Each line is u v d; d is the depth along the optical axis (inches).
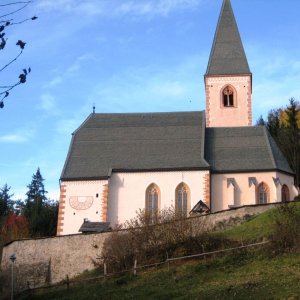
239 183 2064.5
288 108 3410.4
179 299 995.9
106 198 2036.2
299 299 866.8
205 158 2155.5
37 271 1675.7
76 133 2329.0
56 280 1649.9
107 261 1448.1
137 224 1605.6
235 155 2162.9
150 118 2379.4
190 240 1385.3
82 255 1651.1
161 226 1439.5
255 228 1476.4
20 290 1595.7
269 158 2124.8
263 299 904.3
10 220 2874.0
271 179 2060.8
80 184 2060.8
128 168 2096.5
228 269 1179.9
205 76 2719.0
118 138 2283.5
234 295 957.2
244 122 2642.7
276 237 1269.7
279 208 1524.4
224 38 2842.0
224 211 1622.8
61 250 1679.4
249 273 1119.6
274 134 3110.2
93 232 1726.1
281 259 1186.6
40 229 2901.1
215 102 2682.1
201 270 1206.3
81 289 1284.4
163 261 1333.7
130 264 1382.9
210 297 971.9
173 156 2148.1
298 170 2819.9
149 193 2062.0
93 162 2154.3
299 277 1021.8
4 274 1731.1
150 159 2145.7
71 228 2012.8
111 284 1246.3
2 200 3294.8
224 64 2733.8
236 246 1337.4
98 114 2423.7
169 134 2279.8
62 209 2034.9
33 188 3900.1
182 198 2042.3
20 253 1723.7
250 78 2689.5
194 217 1567.4
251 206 1642.5
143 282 1198.9
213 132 2321.6
